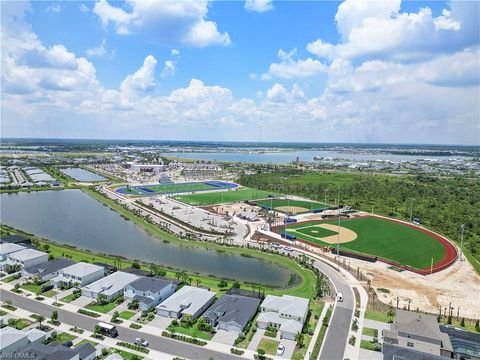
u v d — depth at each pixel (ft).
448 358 210.79
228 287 326.44
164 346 229.45
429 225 572.92
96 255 408.46
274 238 496.64
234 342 236.43
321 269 379.55
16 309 272.31
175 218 597.11
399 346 226.79
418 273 375.04
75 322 255.91
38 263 356.79
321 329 254.06
